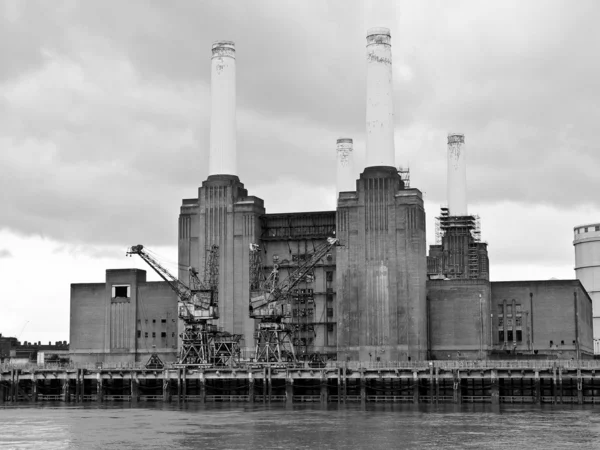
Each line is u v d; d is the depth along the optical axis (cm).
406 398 19062
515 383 18775
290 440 13150
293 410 17625
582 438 12962
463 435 13362
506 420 15125
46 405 19662
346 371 19000
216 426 14875
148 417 16488
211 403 19712
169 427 14812
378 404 18775
